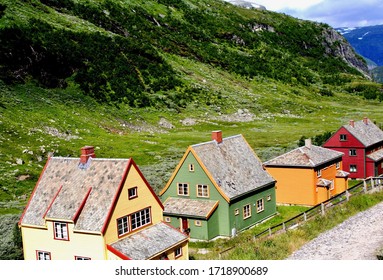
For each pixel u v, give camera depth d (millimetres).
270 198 53469
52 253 35156
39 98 99188
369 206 40281
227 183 47844
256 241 33781
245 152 54344
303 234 34000
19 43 108312
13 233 38219
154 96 127000
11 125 81375
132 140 94062
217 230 46844
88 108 105812
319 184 57875
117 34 161750
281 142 98688
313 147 61781
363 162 72188
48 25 129375
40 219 35562
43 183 38031
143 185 36469
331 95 190250
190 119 122000
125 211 34625
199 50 187250
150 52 150500
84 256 33562
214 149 50656
